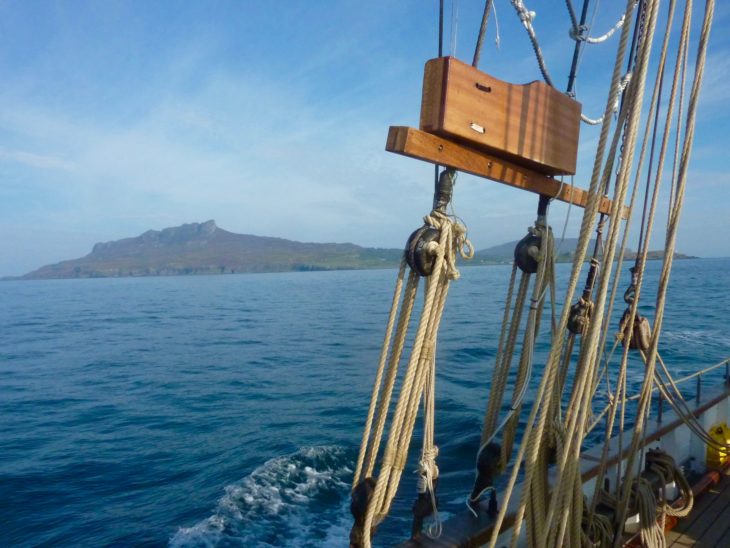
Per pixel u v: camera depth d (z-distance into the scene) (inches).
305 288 3681.1
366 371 727.7
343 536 265.3
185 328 1433.3
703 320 1117.7
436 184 91.4
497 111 82.1
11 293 4741.6
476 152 83.2
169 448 430.3
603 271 82.4
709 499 186.7
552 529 96.3
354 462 362.6
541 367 606.9
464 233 88.3
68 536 292.2
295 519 285.7
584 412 89.7
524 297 108.3
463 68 76.9
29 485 363.9
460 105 76.5
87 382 743.7
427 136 75.0
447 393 543.8
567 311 82.0
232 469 365.7
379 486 84.7
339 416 490.6
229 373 757.3
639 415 120.1
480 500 123.7
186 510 308.0
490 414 112.7
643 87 79.0
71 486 361.1
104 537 287.3
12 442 467.5
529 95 87.7
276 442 418.0
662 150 106.3
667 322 1088.2
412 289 87.7
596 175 80.8
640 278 117.7
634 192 91.7
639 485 143.6
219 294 3302.2
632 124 79.3
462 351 826.8
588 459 157.8
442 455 358.6
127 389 682.2
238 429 469.1
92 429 500.7
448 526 114.8
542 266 99.9
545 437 100.1
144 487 353.4
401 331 89.0
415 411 86.7
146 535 283.6
